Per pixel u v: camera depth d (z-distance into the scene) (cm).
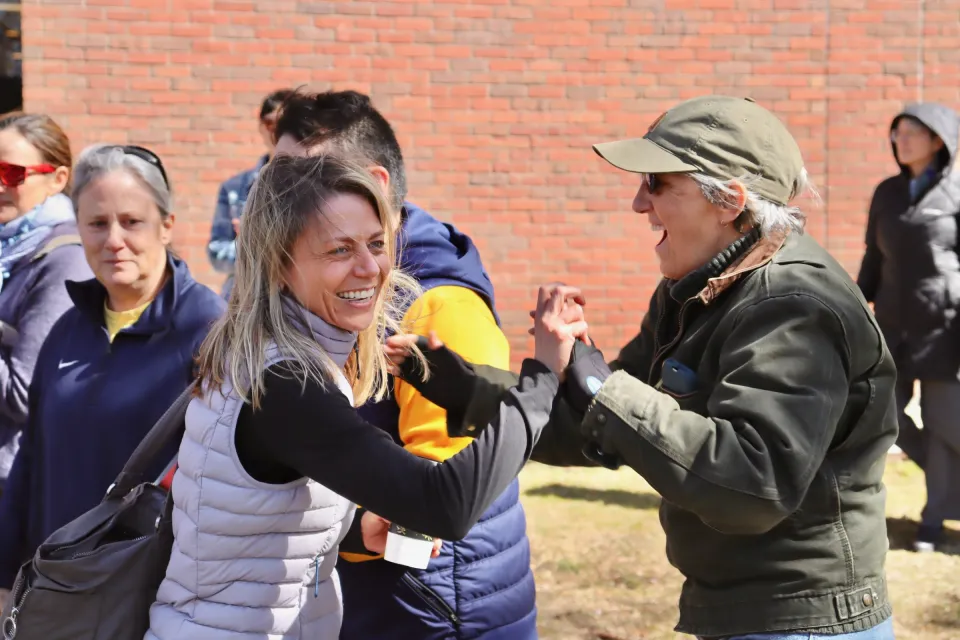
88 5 735
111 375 274
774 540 211
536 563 511
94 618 198
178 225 745
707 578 219
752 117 218
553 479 653
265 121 535
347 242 187
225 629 186
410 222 254
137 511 212
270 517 184
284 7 743
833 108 770
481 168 758
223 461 183
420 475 179
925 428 540
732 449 196
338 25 746
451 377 226
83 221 275
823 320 204
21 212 347
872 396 212
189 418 191
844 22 766
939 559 525
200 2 739
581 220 764
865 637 212
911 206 536
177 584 191
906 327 536
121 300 281
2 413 327
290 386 180
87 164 276
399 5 746
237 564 186
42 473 279
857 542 212
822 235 775
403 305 241
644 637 433
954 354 527
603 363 214
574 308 206
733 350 208
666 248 228
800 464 196
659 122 222
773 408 198
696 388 216
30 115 361
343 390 192
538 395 195
